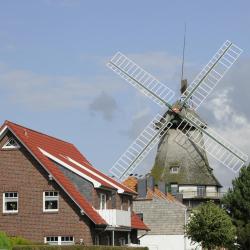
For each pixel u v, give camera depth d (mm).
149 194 129750
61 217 86062
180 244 126188
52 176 86312
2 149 88500
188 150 145875
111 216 89812
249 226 116188
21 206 87438
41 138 95562
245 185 120688
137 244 105188
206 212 113750
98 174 98125
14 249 68500
